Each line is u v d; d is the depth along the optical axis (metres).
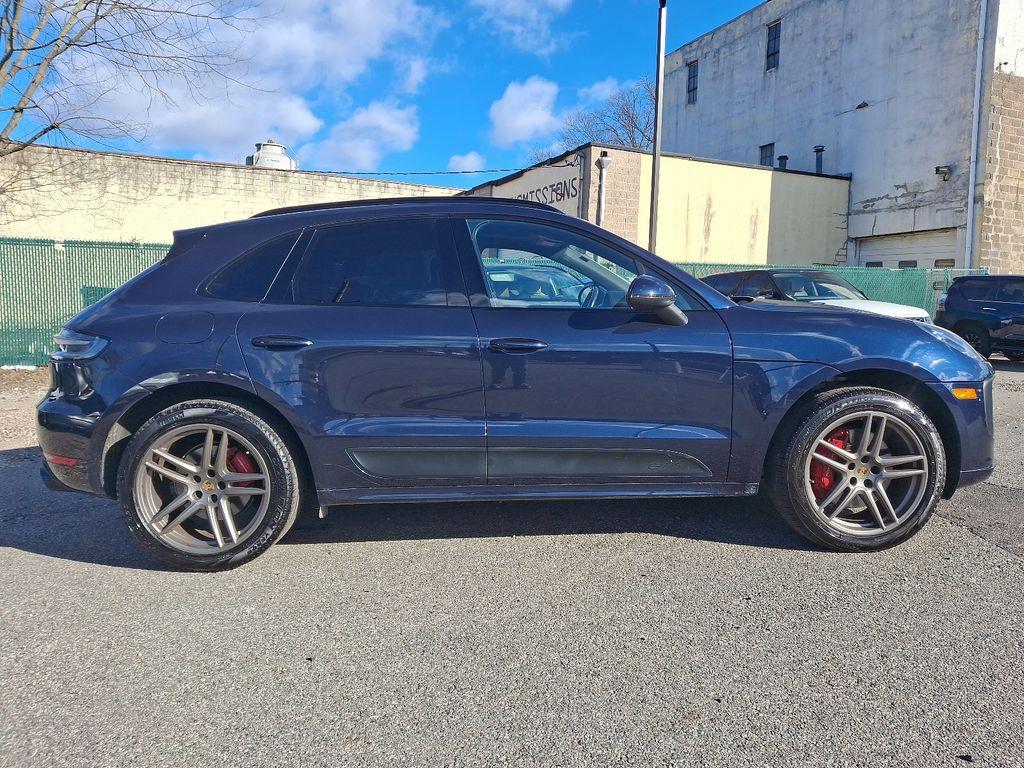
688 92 29.02
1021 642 2.55
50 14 9.32
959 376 3.36
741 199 19.73
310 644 2.58
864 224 21.05
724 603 2.88
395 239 3.37
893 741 2.00
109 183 21.34
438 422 3.20
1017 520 3.85
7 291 10.73
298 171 24.22
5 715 2.14
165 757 1.95
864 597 2.92
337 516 4.02
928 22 18.89
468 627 2.70
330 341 3.16
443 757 1.95
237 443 3.23
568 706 2.18
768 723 2.09
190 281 3.30
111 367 3.14
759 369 3.25
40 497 4.47
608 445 3.23
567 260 3.40
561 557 3.38
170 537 3.20
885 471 3.34
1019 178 18.17
